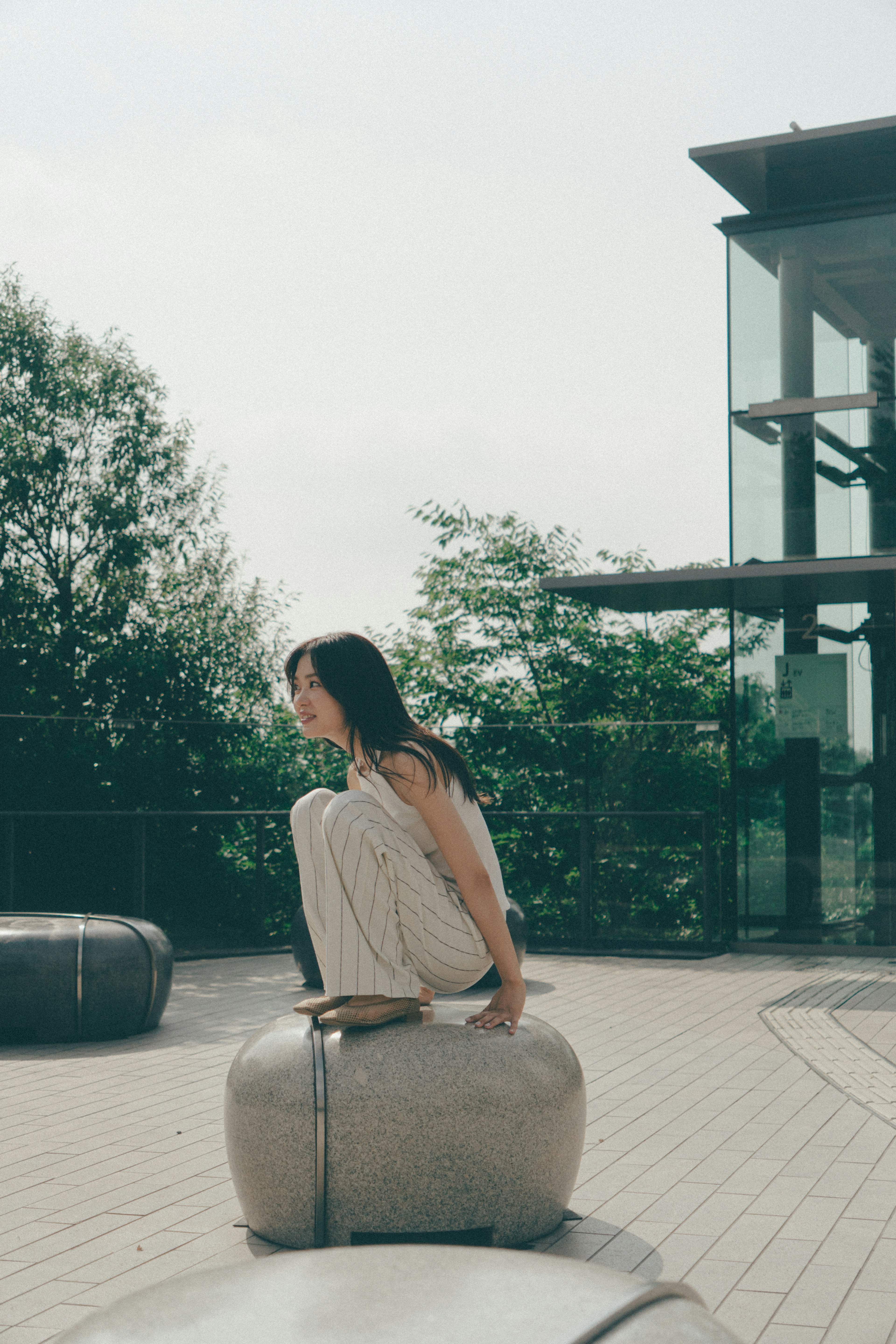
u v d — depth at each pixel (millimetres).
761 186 13438
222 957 12664
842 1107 6102
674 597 12750
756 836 12555
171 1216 4520
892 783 12086
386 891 3953
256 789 14898
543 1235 4195
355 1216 3887
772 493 12336
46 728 15203
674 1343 1817
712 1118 5891
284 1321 1875
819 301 12320
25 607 16828
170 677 17094
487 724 17109
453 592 18844
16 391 17156
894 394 12031
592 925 12938
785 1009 9023
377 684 4059
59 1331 3512
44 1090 6688
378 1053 3955
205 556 17844
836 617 12414
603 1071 6949
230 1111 4133
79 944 8078
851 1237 4238
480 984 10219
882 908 12109
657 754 12969
